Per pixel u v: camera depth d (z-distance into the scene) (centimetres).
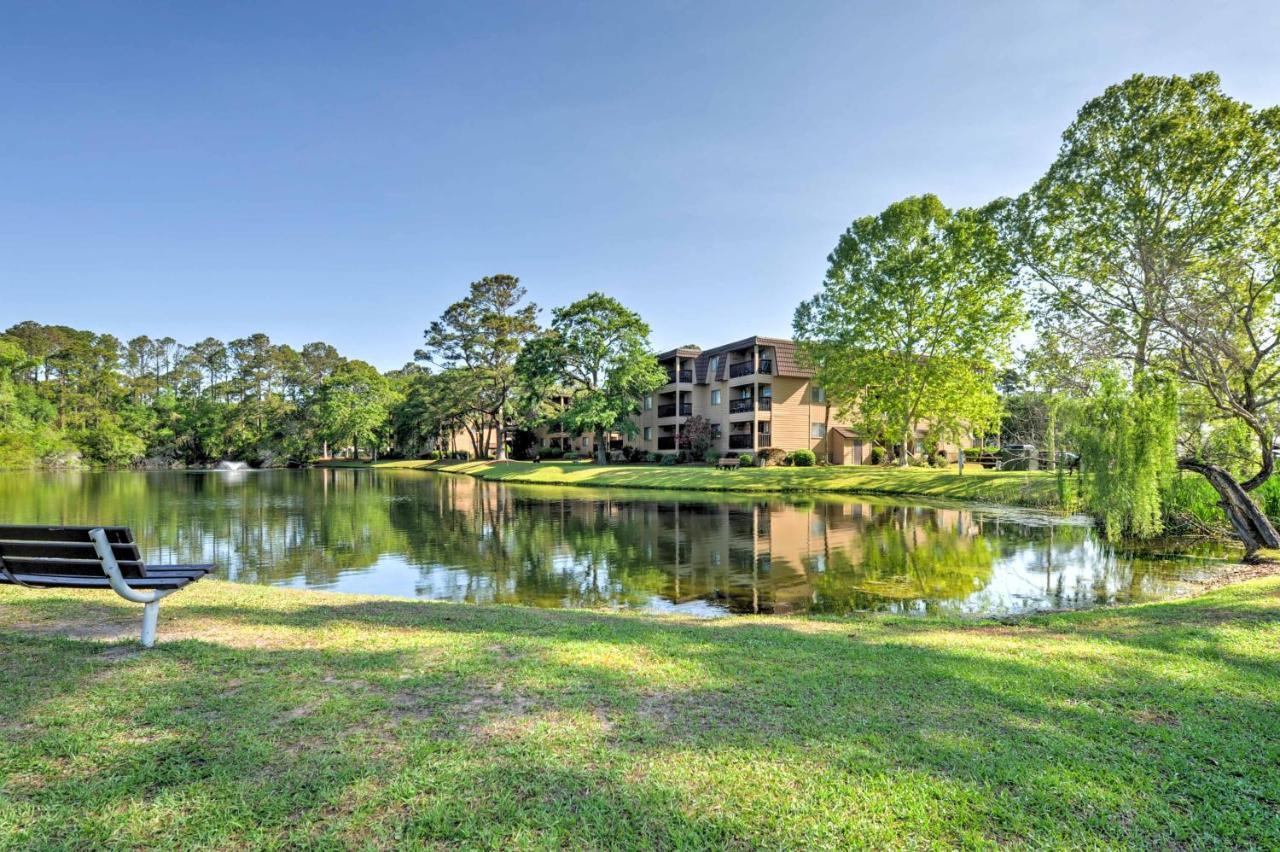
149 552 1372
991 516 1956
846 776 303
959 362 2914
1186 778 312
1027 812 278
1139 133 1764
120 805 266
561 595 976
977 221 2667
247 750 315
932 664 491
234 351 7338
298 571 1164
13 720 345
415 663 460
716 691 415
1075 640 589
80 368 6247
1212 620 664
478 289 5350
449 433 6594
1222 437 1417
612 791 286
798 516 1989
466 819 262
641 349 4172
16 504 2397
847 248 3148
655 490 3139
